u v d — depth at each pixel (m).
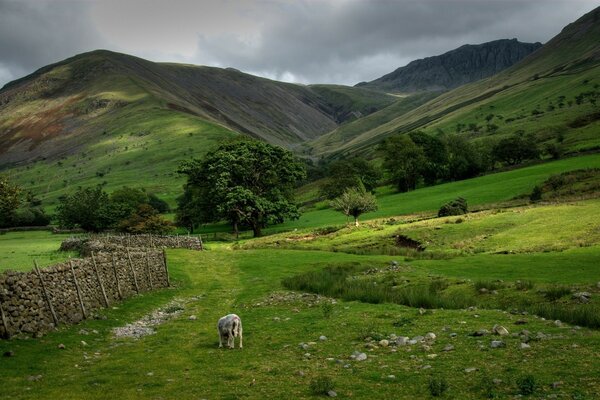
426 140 173.75
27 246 79.12
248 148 107.50
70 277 25.78
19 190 58.91
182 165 110.94
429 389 12.48
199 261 55.72
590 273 31.34
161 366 17.12
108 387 14.68
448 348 16.31
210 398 13.18
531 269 35.12
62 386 14.85
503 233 57.97
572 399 10.91
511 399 11.35
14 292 21.03
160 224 99.94
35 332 21.28
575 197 86.19
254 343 20.06
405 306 26.00
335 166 153.50
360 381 13.76
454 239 60.91
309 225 113.50
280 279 41.19
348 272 41.12
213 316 27.72
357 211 94.56
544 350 14.89
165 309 30.75
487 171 165.38
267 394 13.22
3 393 14.07
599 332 16.94
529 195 99.94
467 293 27.97
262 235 103.56
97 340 22.25
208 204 111.06
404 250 56.59
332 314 24.84
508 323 19.55
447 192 127.69
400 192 162.25
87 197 130.38
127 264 34.22
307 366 15.91
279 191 107.88
